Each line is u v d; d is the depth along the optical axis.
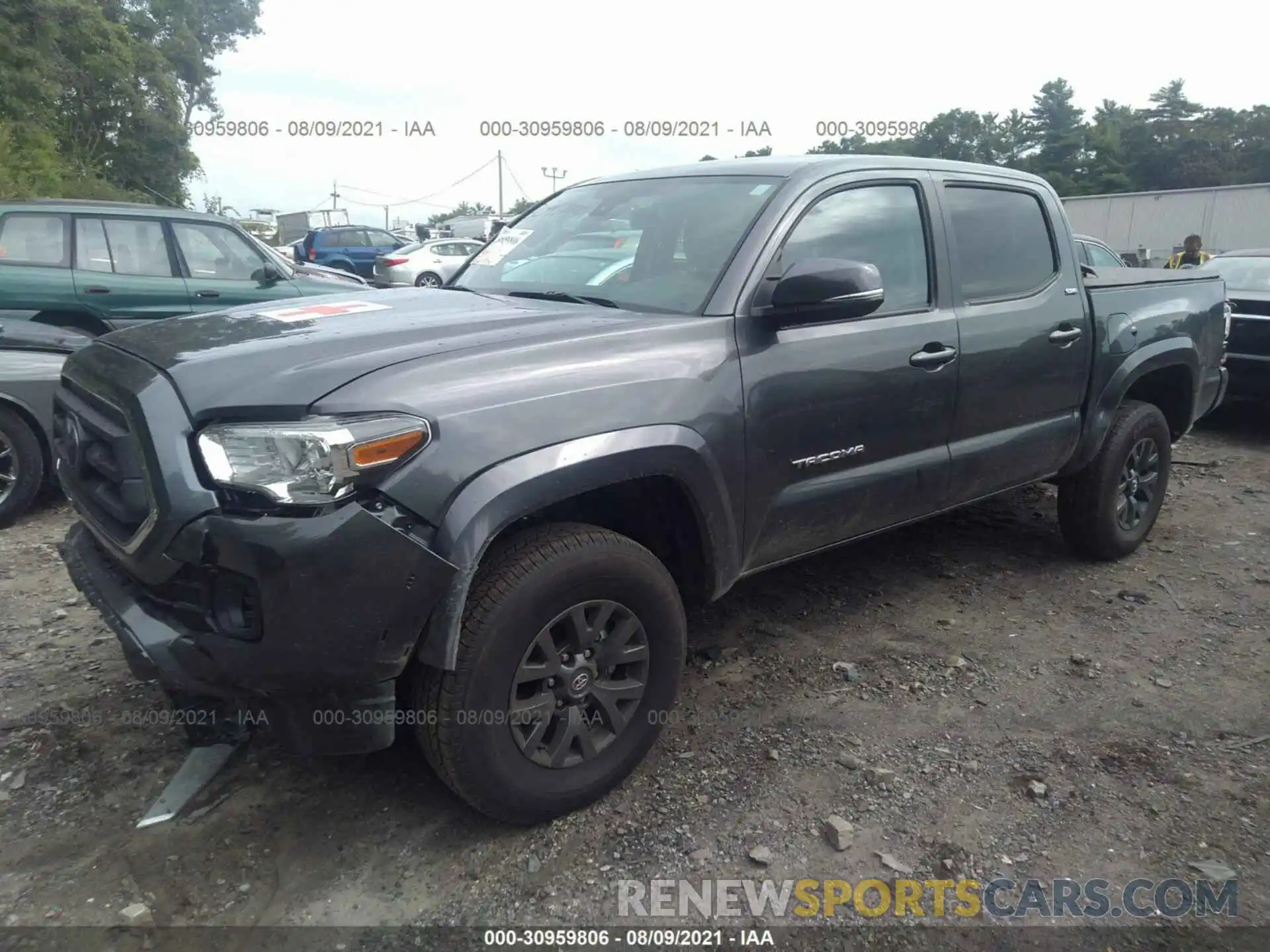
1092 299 4.18
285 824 2.58
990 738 3.04
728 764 2.87
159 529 2.15
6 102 20.58
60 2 21.89
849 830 2.55
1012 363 3.72
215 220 8.09
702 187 3.38
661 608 2.66
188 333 2.62
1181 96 69.75
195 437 2.16
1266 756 2.96
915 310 3.40
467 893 2.33
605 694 2.61
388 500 2.14
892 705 3.24
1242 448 7.26
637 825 2.59
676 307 2.92
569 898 2.33
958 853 2.50
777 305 2.82
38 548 4.65
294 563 2.05
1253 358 7.61
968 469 3.65
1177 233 28.03
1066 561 4.66
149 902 2.28
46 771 2.78
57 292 7.24
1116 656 3.64
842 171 3.30
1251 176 67.06
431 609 2.20
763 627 3.82
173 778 2.75
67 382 2.81
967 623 3.91
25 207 7.20
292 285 8.40
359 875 2.39
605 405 2.47
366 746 2.26
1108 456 4.32
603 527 2.82
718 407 2.72
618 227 3.40
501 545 2.41
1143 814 2.67
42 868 2.38
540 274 3.45
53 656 3.47
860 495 3.24
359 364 2.26
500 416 2.29
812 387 2.99
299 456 2.06
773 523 2.99
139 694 3.19
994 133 66.12
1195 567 4.60
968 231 3.70
